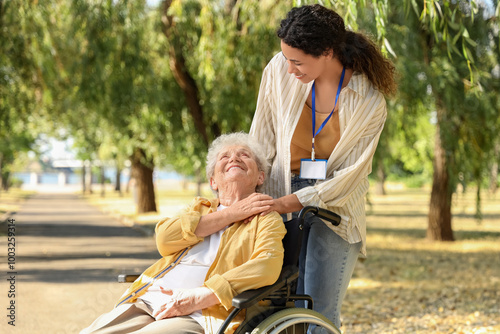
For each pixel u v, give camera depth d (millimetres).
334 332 2586
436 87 9891
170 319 2408
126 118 13594
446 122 10867
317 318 2531
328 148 2861
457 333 5086
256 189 2877
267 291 2385
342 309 6277
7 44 9609
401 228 16812
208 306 2416
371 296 7023
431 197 13125
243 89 10305
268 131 3049
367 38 2764
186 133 14195
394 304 6520
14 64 9938
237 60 9969
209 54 9758
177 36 11031
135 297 2621
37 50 10227
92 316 4953
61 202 33781
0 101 10641
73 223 17188
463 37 3910
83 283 6691
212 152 2855
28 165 92562
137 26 10398
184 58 11422
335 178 2703
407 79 9273
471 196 33844
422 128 15945
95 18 9656
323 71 2725
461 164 11258
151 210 20641
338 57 2695
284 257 2615
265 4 9359
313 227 2908
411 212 23969
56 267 8148
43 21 10016
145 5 10805
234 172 2723
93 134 18922
